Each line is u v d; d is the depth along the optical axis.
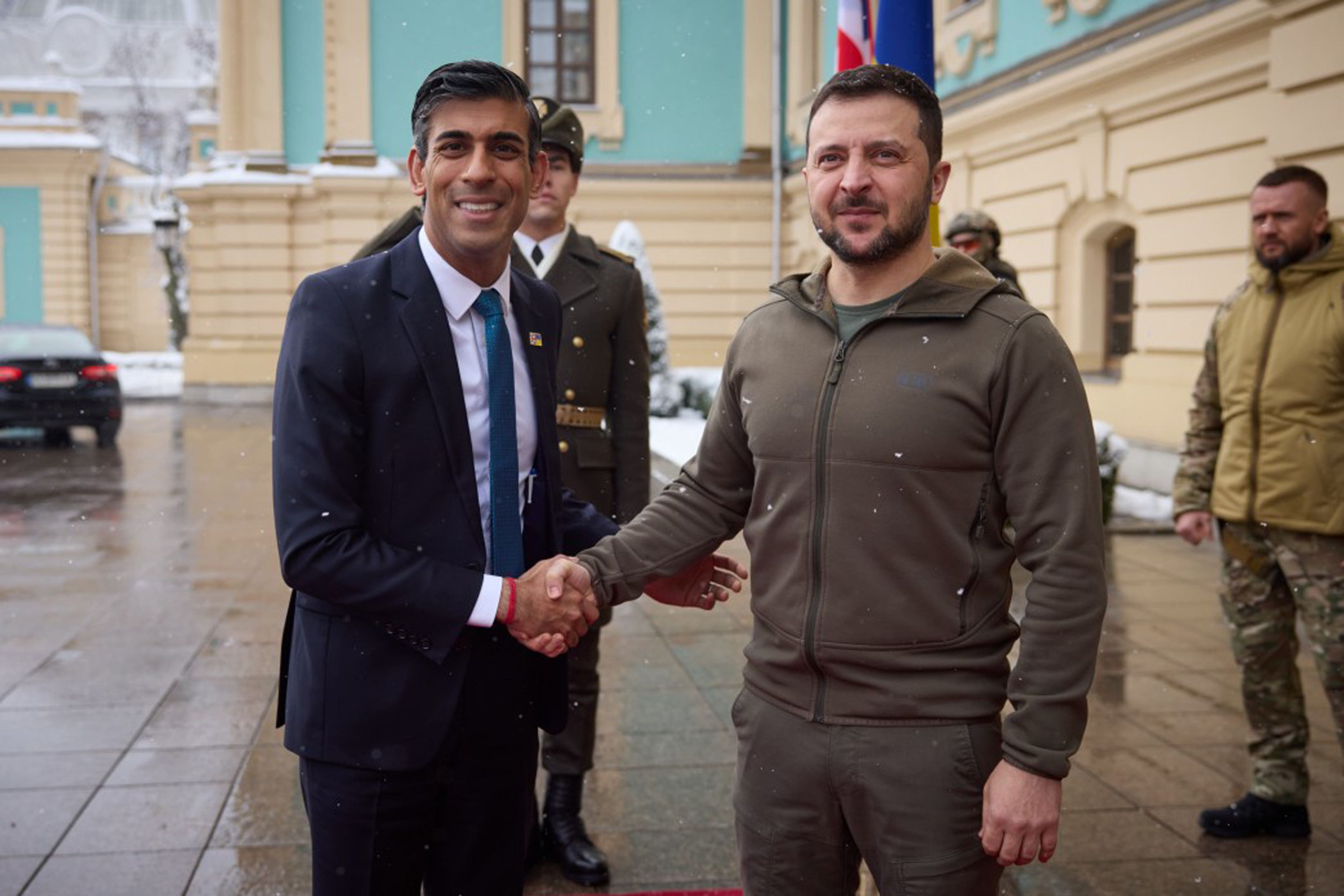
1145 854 3.30
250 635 5.68
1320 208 3.28
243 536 8.36
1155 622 5.80
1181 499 3.60
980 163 12.93
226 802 3.65
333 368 2.03
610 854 3.33
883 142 1.92
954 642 1.93
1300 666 4.97
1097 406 10.90
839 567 1.95
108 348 34.03
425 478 2.09
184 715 4.47
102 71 46.47
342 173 18.97
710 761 4.02
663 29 19.89
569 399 3.21
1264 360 3.30
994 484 1.93
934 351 1.91
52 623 5.89
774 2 19.73
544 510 2.29
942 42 13.57
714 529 2.25
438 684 2.10
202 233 20.30
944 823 1.91
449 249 2.12
